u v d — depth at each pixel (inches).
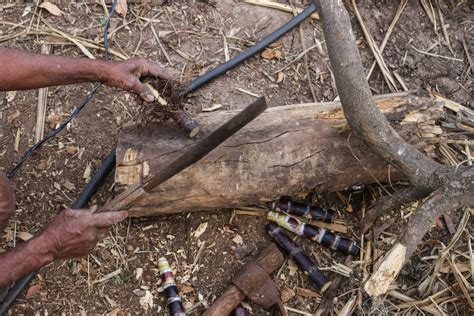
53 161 57.8
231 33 65.2
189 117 51.8
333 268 55.3
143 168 50.7
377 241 56.9
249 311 54.0
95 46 62.9
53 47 62.7
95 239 46.4
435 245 57.3
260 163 51.5
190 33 64.6
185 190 51.3
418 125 52.4
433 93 63.8
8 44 62.3
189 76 62.4
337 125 52.1
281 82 63.2
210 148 45.6
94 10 64.6
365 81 48.6
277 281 55.3
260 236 56.5
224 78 62.6
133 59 51.6
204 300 54.1
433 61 66.7
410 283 56.1
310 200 57.7
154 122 52.4
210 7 66.1
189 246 55.6
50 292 53.4
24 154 58.0
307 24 66.3
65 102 60.1
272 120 52.4
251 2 66.9
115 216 45.9
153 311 53.5
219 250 55.7
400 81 65.0
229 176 51.4
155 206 52.2
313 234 56.0
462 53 67.7
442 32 68.4
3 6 64.0
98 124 59.3
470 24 69.1
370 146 50.4
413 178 50.9
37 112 59.6
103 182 57.1
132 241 55.3
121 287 53.9
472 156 60.8
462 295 55.1
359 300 54.0
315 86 63.6
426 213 49.3
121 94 60.5
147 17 64.9
